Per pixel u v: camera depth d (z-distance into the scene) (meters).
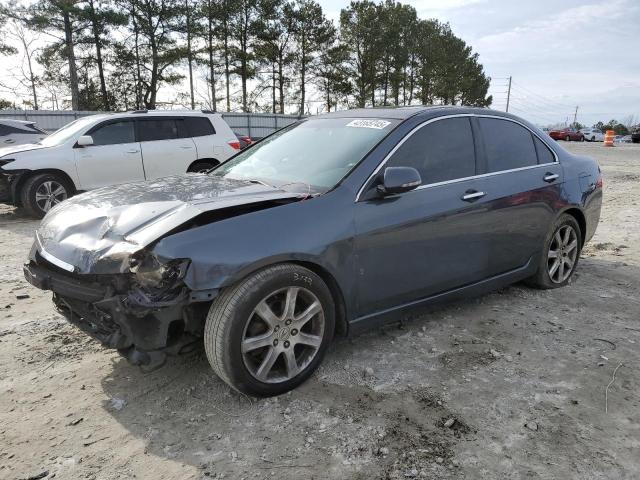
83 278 2.90
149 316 2.74
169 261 2.68
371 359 3.58
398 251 3.51
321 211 3.17
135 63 40.81
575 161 5.10
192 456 2.60
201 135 10.41
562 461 2.58
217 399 3.08
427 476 2.47
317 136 4.08
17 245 7.01
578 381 3.33
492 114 4.42
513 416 2.94
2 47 35.59
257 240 2.88
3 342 3.82
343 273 3.25
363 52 50.75
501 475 2.48
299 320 3.11
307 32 46.56
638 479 2.46
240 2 42.78
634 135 46.06
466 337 3.95
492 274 4.31
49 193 8.94
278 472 2.49
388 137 3.63
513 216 4.30
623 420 2.92
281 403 3.04
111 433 2.78
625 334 4.05
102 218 3.10
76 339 3.88
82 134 9.25
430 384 3.27
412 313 3.80
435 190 3.74
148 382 3.27
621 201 10.61
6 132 13.55
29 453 2.61
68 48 36.41
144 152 9.70
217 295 2.78
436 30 62.62
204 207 2.95
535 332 4.05
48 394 3.14
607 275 5.51
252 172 3.97
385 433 2.78
